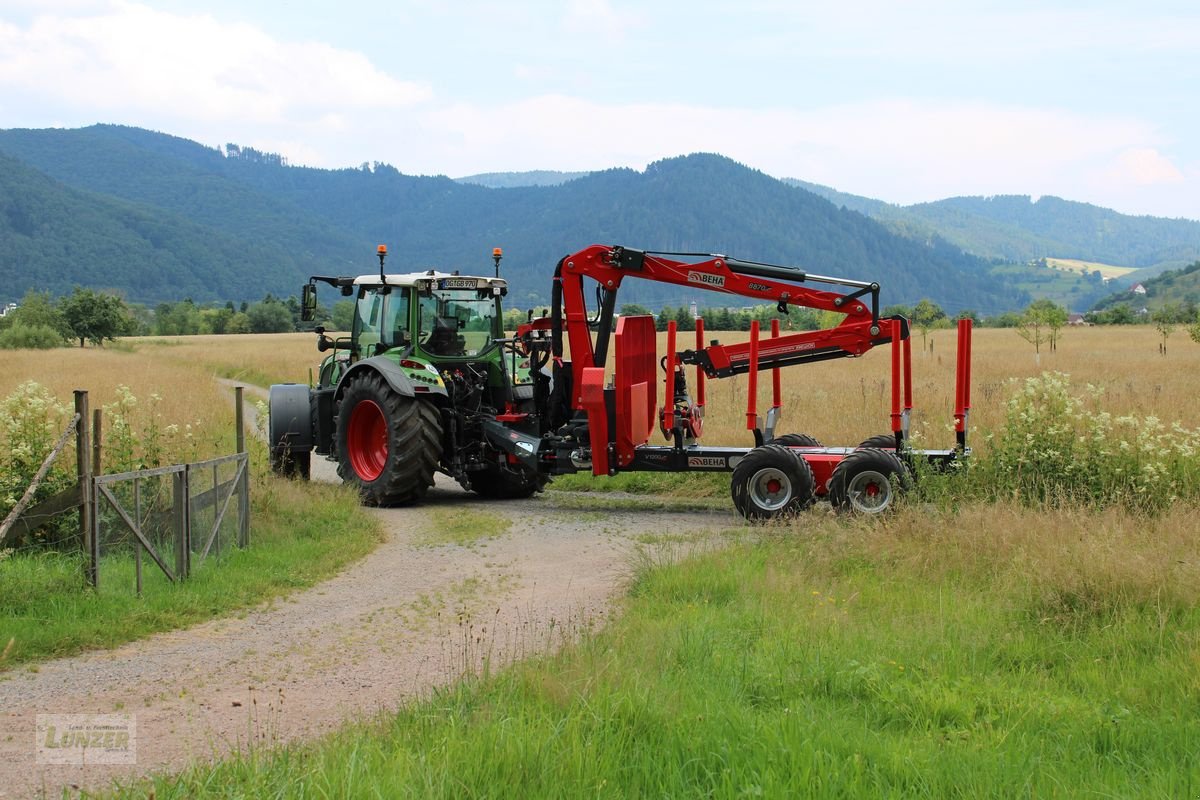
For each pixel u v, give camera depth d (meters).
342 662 6.84
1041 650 6.36
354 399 13.84
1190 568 7.14
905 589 7.85
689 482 14.62
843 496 10.98
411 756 4.44
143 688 6.34
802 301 12.16
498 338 14.75
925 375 29.06
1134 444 10.82
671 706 5.09
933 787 4.31
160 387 25.09
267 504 11.59
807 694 5.57
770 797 4.10
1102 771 4.56
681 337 47.53
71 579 8.16
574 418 13.30
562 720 4.77
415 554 10.42
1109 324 99.06
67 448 10.12
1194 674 5.67
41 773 4.99
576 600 8.38
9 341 65.38
